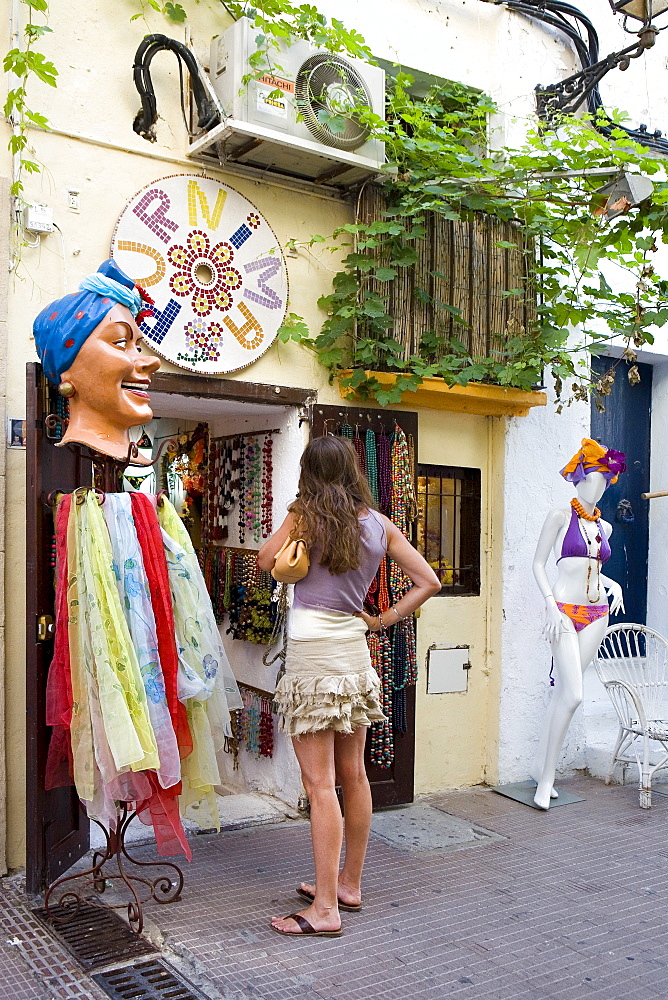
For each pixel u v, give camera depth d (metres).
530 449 5.03
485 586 4.98
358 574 2.91
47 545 3.01
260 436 4.50
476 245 4.64
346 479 3.00
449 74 4.80
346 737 3.01
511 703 4.93
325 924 2.93
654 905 3.33
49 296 3.47
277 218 4.16
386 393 4.18
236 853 3.66
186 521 5.24
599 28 5.43
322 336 4.18
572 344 5.30
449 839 4.00
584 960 2.87
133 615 2.82
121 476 3.27
